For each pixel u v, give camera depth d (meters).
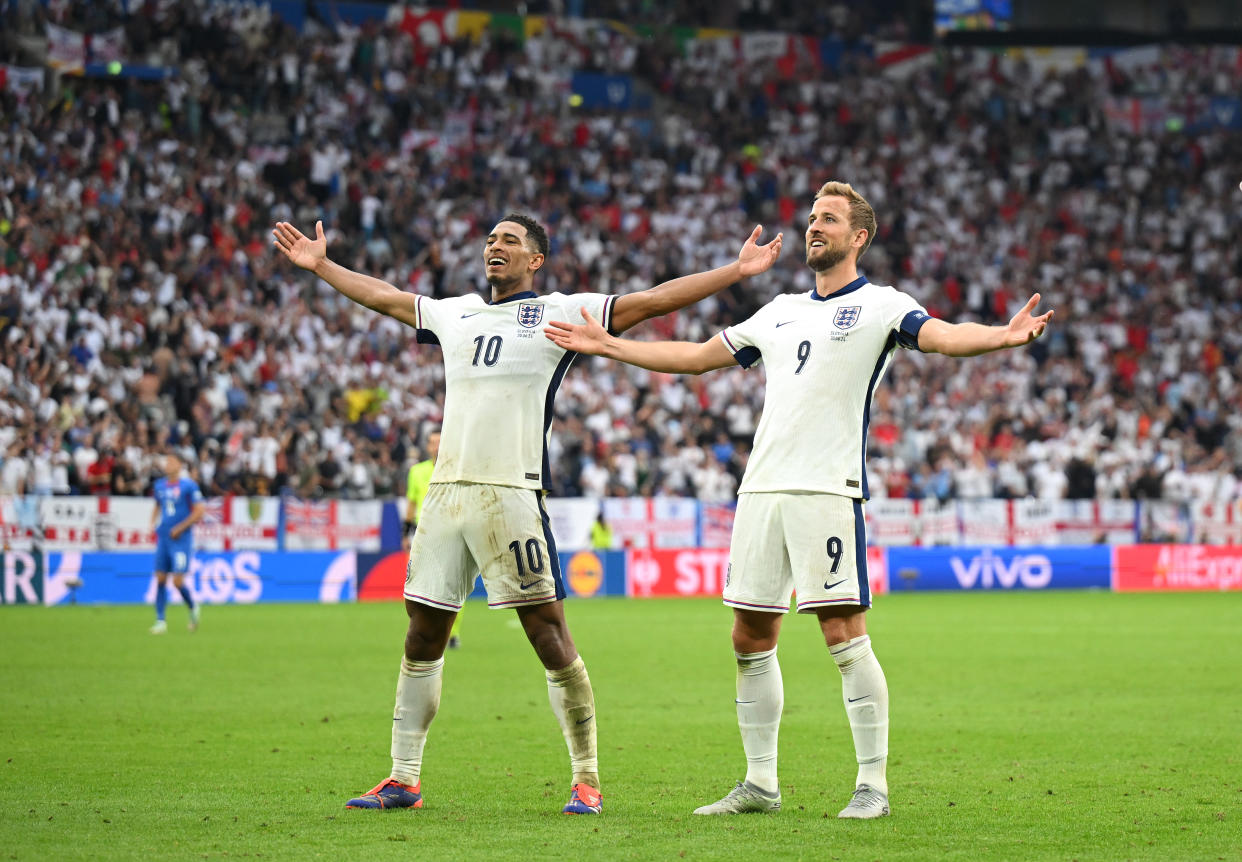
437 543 10.14
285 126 53.72
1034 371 52.62
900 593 41.97
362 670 20.72
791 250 57.69
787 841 8.85
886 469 46.16
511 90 58.81
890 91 63.81
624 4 62.69
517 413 10.12
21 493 37.91
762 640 10.17
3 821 9.50
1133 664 21.84
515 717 15.84
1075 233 60.16
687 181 58.53
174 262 46.72
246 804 10.24
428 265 51.53
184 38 53.59
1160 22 66.12
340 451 42.00
